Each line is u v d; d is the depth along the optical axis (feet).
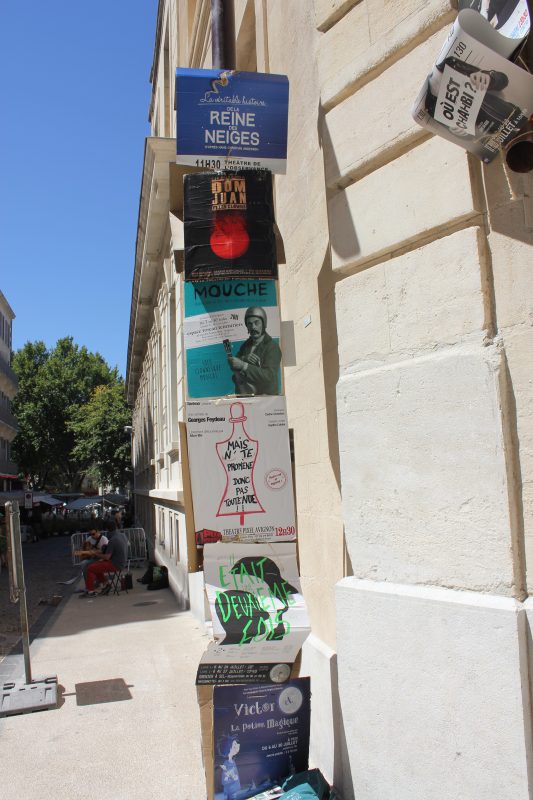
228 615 11.11
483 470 8.45
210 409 12.05
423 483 9.27
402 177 9.92
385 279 10.23
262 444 12.11
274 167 12.56
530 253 8.23
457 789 8.34
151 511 67.87
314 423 14.47
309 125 14.56
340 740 11.68
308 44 14.46
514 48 7.66
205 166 12.43
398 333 9.94
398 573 9.65
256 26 20.35
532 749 7.64
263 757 11.30
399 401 9.70
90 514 162.91
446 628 8.59
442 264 9.27
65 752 15.60
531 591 7.94
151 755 15.24
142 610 36.04
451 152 9.10
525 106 7.84
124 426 148.36
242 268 12.42
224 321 12.55
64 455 181.37
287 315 17.44
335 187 11.39
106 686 20.88
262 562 11.64
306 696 11.55
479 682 8.13
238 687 11.25
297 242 16.05
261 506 11.90
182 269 13.85
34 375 183.93
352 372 10.81
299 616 11.37
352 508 10.59
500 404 8.30
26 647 20.92
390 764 9.36
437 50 9.42
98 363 189.47
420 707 8.89
